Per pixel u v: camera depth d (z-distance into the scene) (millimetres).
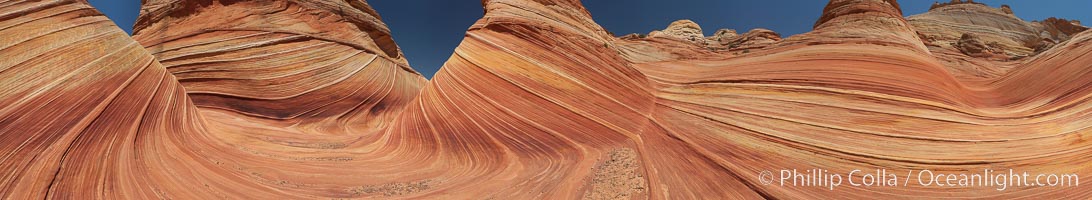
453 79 11227
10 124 5363
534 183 7230
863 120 7004
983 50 13781
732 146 7164
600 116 9195
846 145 6523
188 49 16750
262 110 16484
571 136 9008
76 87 6582
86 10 7711
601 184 6738
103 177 5641
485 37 11039
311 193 6691
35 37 6512
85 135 6066
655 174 6859
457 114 10477
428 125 11078
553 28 10547
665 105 9211
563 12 12086
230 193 6293
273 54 18516
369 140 12828
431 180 7887
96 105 6664
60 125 5883
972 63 11617
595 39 10844
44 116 5809
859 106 7316
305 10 21188
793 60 9156
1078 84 6926
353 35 23219
